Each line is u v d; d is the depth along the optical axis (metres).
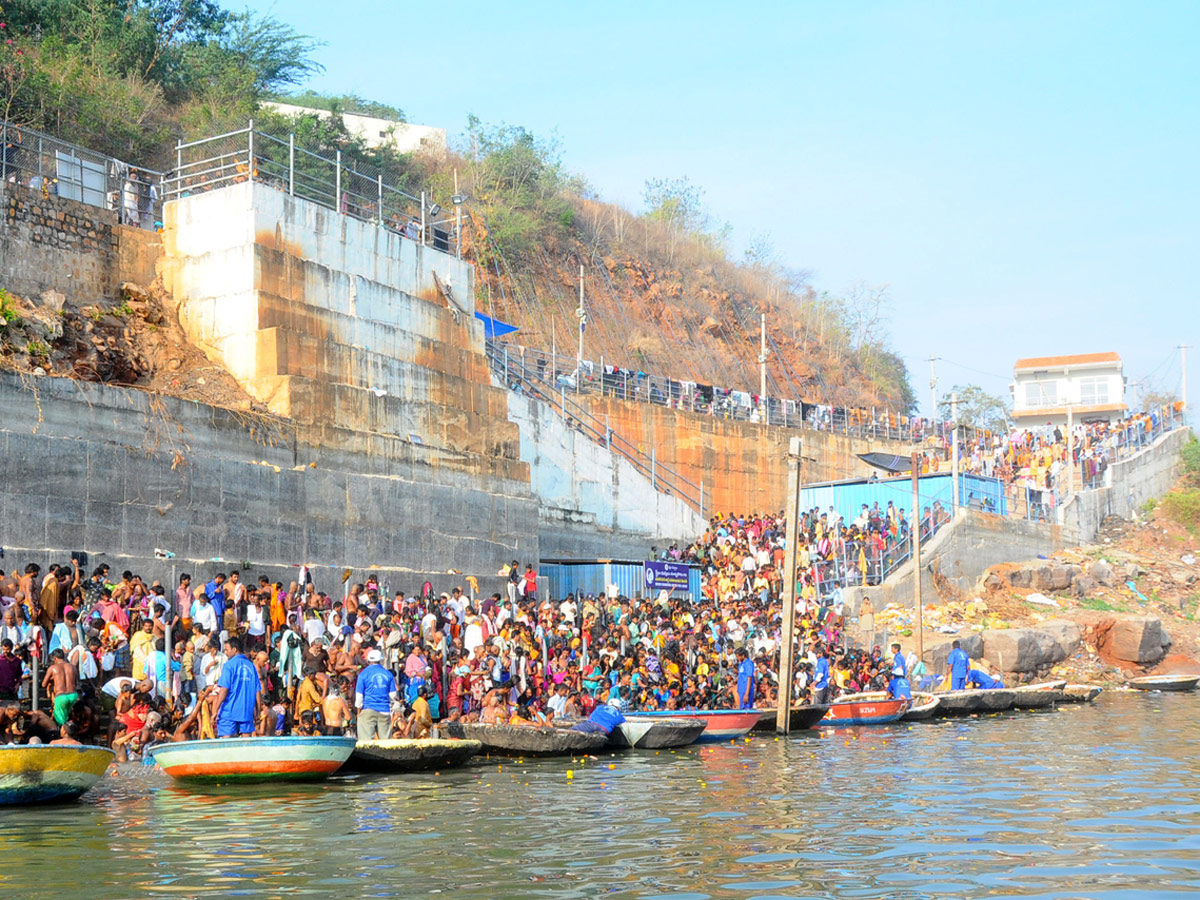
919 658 37.88
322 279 30.69
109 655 20.23
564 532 40.12
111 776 18.52
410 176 58.94
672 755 23.55
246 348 28.81
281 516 27.34
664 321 68.00
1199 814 15.80
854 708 30.89
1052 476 57.72
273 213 29.75
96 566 23.16
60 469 23.03
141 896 10.84
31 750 15.35
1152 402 75.62
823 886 11.37
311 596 24.59
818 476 56.53
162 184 31.52
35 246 27.38
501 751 22.88
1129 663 44.72
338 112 55.84
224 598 23.22
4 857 12.52
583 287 62.44
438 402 33.31
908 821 15.13
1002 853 12.97
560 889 11.20
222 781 18.00
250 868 12.03
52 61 40.34
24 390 22.77
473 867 12.14
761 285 78.44
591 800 16.94
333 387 29.59
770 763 22.06
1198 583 53.34
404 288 33.81
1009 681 41.53
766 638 34.75
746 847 13.27
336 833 14.03
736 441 52.72
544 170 68.00
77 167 30.14
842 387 77.31
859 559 44.56
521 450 38.75
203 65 51.16
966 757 23.20
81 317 27.33
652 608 33.78
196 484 25.53
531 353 52.62
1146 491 62.84
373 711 20.50
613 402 48.56
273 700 21.62
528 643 26.52
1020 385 78.00
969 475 51.47
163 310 29.45
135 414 24.66
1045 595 48.53
